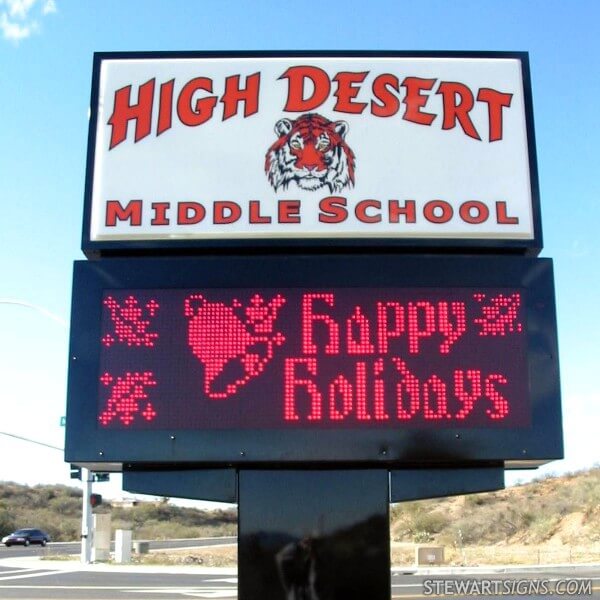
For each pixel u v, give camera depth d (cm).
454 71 702
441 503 5928
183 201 676
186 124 691
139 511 8962
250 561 622
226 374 626
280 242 668
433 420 616
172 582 2489
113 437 616
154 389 623
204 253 672
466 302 639
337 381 623
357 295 641
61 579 2611
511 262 646
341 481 631
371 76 700
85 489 3250
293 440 614
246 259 649
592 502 4656
